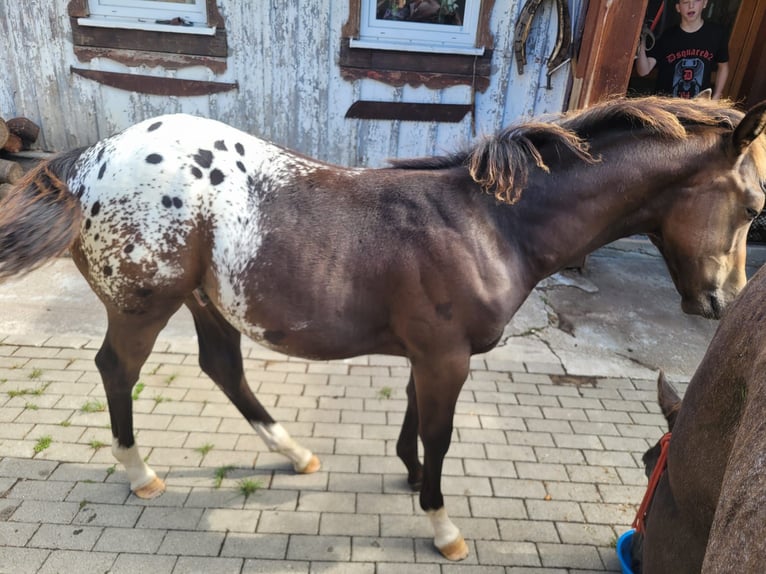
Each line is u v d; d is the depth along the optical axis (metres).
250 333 1.71
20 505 2.03
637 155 1.53
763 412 0.69
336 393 2.82
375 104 4.21
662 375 1.50
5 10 3.93
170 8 4.00
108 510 2.03
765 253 4.98
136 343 1.78
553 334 3.57
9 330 3.19
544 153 1.61
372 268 1.57
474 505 2.16
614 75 3.83
